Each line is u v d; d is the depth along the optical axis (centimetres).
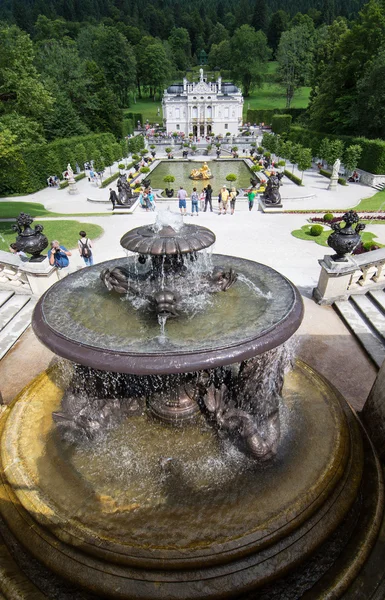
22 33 2753
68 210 2994
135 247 579
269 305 589
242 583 408
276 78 9250
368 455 574
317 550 453
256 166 4547
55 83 5453
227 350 477
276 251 1791
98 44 8944
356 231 1157
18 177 2377
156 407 641
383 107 4159
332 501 485
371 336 1012
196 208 2558
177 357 464
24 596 416
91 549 432
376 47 4647
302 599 405
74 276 723
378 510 489
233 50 10750
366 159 3841
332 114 5022
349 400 790
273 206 2641
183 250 567
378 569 437
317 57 6900
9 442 587
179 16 14762
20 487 511
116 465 554
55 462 556
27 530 463
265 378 595
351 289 1209
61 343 510
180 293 609
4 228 2361
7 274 1256
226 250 1816
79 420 590
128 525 460
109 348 485
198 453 574
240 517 464
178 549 427
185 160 5431
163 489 513
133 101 11325
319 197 3238
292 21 12338
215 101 8156
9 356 958
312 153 5194
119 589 405
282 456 557
